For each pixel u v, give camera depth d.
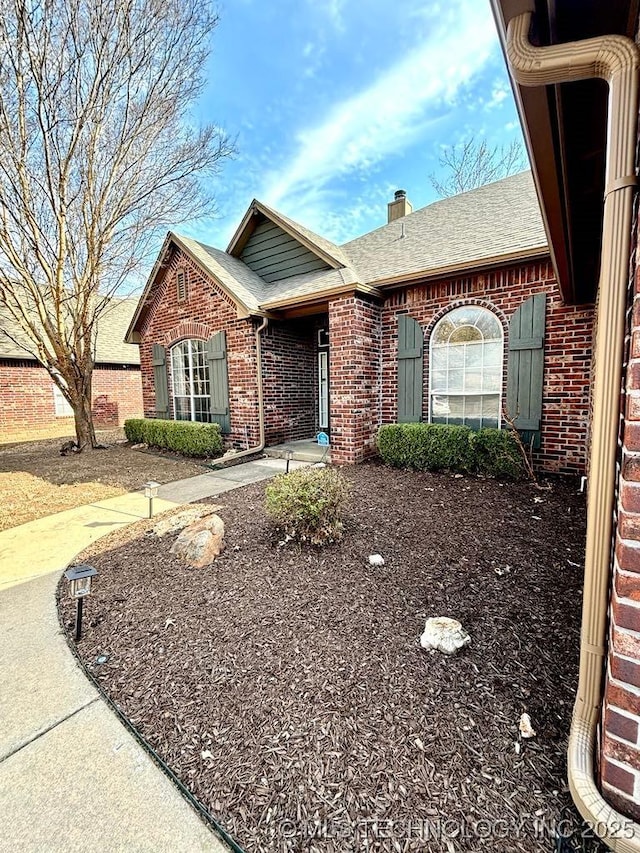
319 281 7.87
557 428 5.66
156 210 8.56
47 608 3.03
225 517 4.57
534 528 3.95
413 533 3.92
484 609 2.68
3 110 6.56
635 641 1.28
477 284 6.16
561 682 2.04
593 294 5.07
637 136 1.34
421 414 6.91
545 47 1.46
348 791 1.56
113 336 16.34
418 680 2.09
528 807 1.46
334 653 2.33
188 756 1.76
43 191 7.82
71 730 1.92
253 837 1.43
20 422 12.59
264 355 8.46
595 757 1.45
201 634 2.57
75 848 1.43
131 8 6.62
